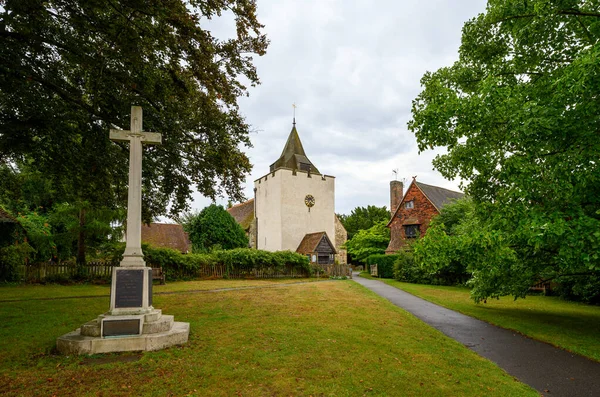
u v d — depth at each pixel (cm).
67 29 941
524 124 708
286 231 3941
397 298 1623
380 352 679
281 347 682
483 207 987
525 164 770
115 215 2088
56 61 1016
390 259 3188
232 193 1243
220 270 2505
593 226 666
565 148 773
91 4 808
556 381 594
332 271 3027
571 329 989
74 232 2105
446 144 885
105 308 1090
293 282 2366
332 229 4322
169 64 988
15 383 493
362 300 1421
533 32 935
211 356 618
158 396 461
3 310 1029
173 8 836
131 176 768
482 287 1223
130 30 834
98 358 599
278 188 4006
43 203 2598
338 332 817
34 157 1200
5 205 2497
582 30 954
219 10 944
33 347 656
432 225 905
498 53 1161
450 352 718
